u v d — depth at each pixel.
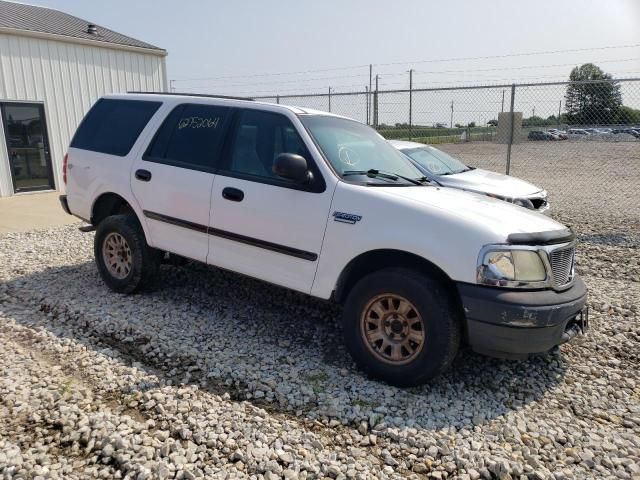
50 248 7.48
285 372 3.90
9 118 12.05
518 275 3.43
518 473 2.82
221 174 4.52
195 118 4.89
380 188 3.96
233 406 3.37
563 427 3.31
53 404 3.33
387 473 2.81
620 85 10.27
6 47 11.80
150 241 5.09
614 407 3.58
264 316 5.02
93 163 5.51
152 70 15.38
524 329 3.36
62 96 13.09
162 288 5.62
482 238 3.45
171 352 4.14
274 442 3.02
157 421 3.21
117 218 5.26
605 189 14.29
